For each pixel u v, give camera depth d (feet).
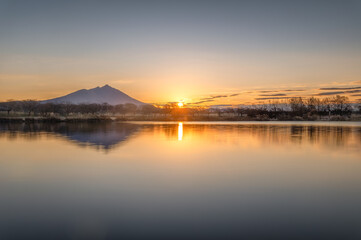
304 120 359.87
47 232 22.06
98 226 23.07
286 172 43.93
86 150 68.69
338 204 28.43
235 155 61.57
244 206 27.76
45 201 29.66
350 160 55.21
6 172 43.96
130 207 27.53
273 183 36.91
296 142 87.86
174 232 21.85
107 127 176.14
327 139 96.89
